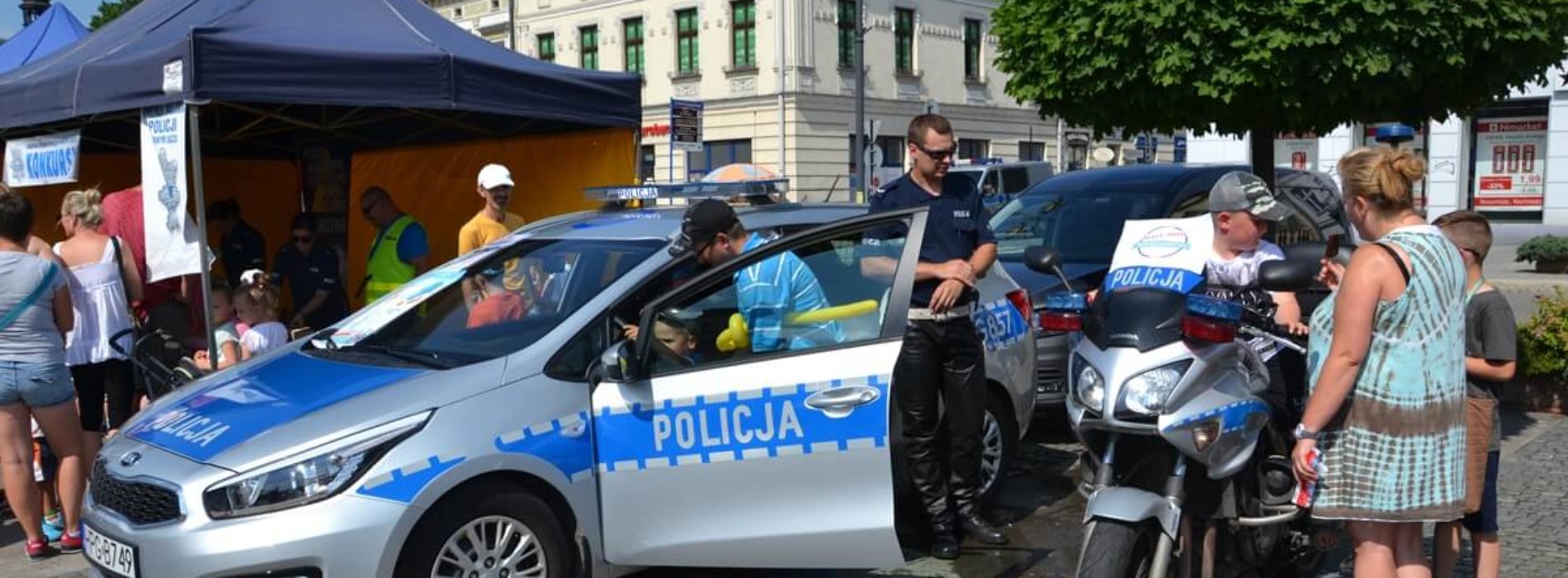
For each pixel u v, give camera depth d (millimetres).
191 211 9617
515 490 4078
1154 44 6168
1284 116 6367
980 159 37469
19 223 5137
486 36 38594
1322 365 3551
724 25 32688
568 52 36344
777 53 31609
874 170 22844
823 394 4301
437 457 3889
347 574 3715
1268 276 3658
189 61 5961
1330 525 3994
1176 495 3617
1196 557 3928
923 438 4984
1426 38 5945
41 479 5625
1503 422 7410
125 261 6055
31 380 5133
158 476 3889
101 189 9633
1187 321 3529
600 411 4297
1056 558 5156
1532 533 5168
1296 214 8461
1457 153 22891
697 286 4305
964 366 5023
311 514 3703
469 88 7090
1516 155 22859
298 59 6355
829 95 32469
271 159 10578
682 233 4746
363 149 10055
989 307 5766
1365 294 3309
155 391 5801
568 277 4852
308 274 8570
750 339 4449
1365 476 3393
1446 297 3344
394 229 7996
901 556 4242
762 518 4352
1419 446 3340
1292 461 3590
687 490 4320
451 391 4070
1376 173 3418
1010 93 7055
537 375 4254
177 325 6805
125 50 6672
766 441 4328
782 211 5699
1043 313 3906
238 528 3686
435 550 3891
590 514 4242
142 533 3824
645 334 4238
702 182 6371
